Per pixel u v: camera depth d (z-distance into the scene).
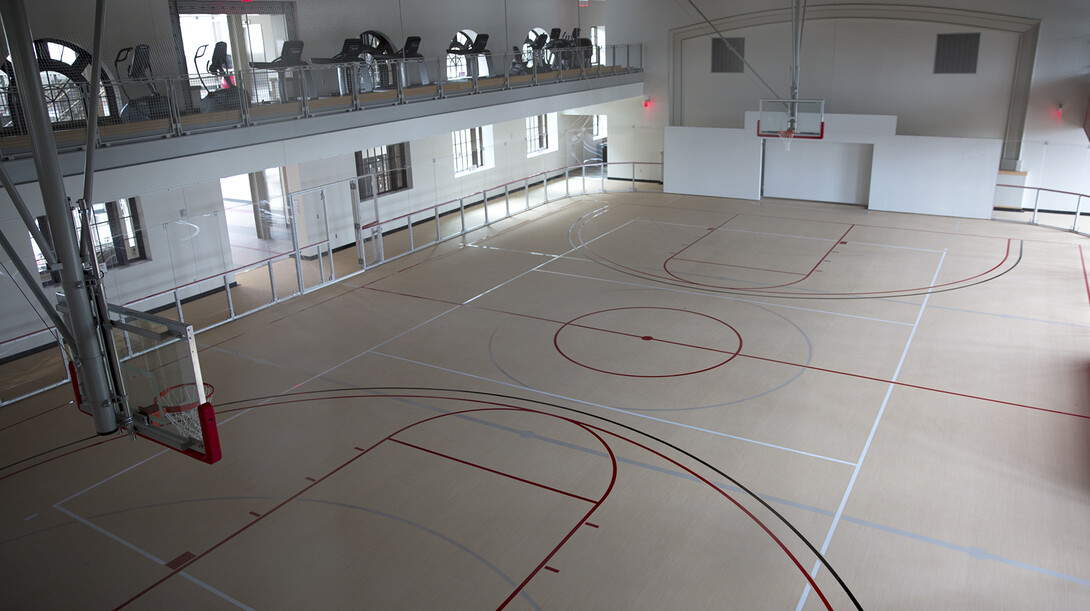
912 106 19.38
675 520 6.75
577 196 21.56
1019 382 9.26
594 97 20.17
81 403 6.16
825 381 9.42
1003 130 18.50
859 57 19.59
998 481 7.22
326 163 15.73
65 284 5.72
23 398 9.59
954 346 10.38
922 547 6.30
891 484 7.22
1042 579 5.89
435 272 14.53
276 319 12.19
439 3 18.25
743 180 20.41
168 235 12.12
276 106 11.76
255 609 5.79
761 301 12.38
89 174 5.64
